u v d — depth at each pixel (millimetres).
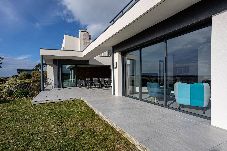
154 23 7840
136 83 10469
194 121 5582
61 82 22266
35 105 10180
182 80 6996
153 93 8773
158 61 8383
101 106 8375
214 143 3963
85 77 23672
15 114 8047
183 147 3801
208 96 5883
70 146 4391
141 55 9859
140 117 6207
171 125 5254
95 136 4984
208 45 5801
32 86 17359
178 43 7133
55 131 5512
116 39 10797
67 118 6984
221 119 4922
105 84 22578
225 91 4805
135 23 7777
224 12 4820
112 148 4211
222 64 4887
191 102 6562
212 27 5180
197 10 5734
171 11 6461
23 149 4332
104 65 23688
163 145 3916
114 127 5574
